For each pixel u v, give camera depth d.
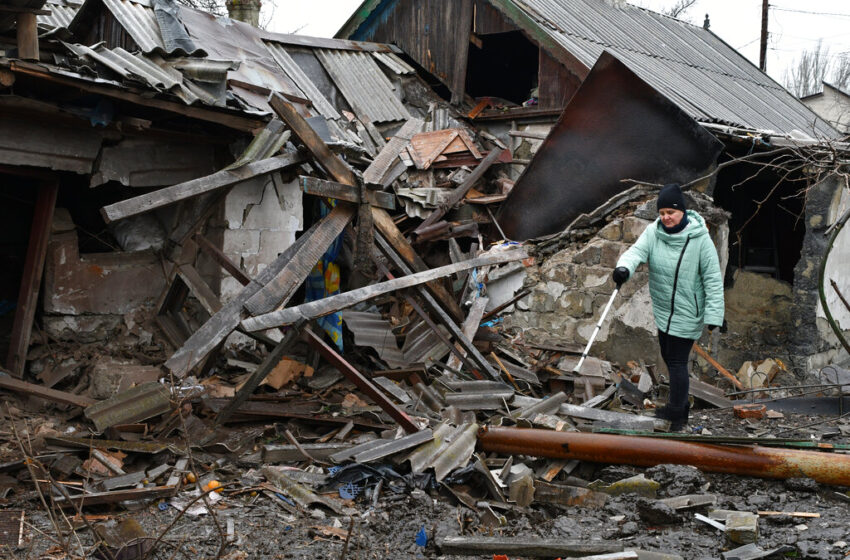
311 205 8.69
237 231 6.96
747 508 4.05
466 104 12.26
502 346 7.50
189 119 6.61
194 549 3.56
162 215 6.84
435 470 4.45
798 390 7.79
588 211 8.30
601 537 3.78
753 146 8.73
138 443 4.61
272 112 7.19
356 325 7.09
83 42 8.17
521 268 8.14
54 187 6.21
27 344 6.01
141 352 6.46
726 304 10.82
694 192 7.58
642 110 7.79
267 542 3.68
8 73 5.20
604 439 4.56
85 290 6.38
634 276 7.56
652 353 7.48
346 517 4.01
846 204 8.85
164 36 6.90
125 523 3.74
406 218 9.95
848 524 3.77
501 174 10.70
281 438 5.15
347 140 9.25
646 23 15.16
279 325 4.81
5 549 3.44
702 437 4.49
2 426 5.03
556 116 10.98
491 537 3.72
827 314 5.77
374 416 5.39
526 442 4.73
